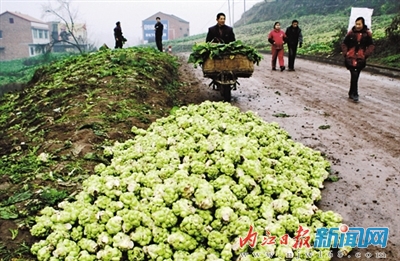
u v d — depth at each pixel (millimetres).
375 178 5711
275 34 17453
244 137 5555
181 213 3941
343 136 7559
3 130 8859
